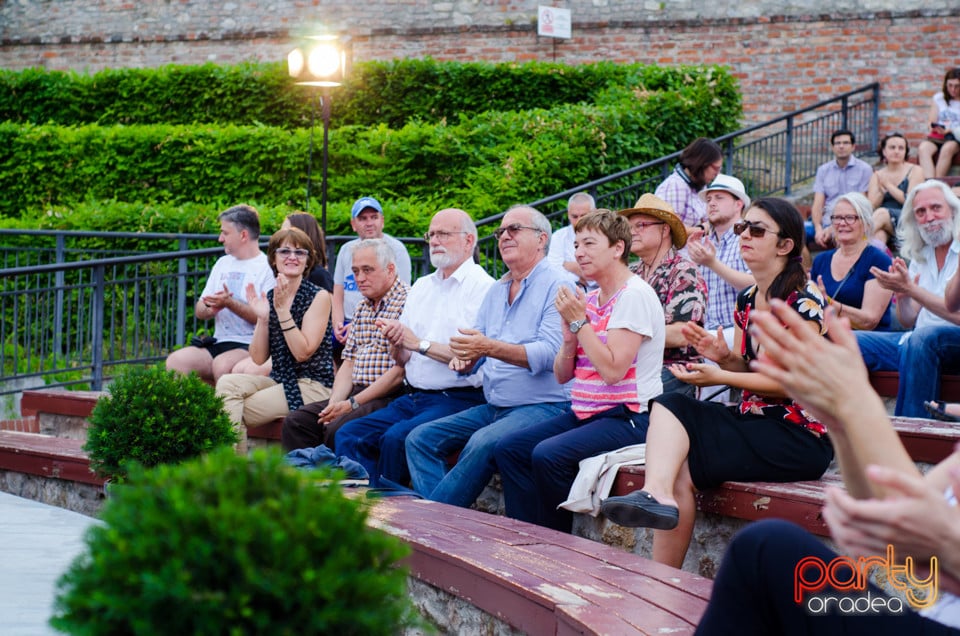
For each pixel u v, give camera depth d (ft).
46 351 27.07
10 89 50.72
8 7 59.06
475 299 17.79
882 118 47.78
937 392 16.56
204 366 22.50
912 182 31.94
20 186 43.96
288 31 55.62
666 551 12.44
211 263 31.12
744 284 18.56
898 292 16.87
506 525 13.03
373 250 18.97
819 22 48.57
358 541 6.35
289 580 5.98
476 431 16.22
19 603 12.60
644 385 14.60
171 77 49.78
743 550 6.88
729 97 42.80
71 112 50.49
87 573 6.15
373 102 48.06
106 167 43.42
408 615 6.49
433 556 11.46
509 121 40.70
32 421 26.30
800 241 12.93
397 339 17.44
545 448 14.14
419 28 53.93
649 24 51.03
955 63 46.80
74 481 19.36
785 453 12.44
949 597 6.62
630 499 11.66
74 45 58.23
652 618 8.67
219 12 56.59
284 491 6.44
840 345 6.12
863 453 5.95
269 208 38.65
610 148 39.01
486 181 37.68
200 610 5.86
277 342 19.74
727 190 20.34
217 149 42.39
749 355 12.90
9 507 19.40
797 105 48.91
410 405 17.99
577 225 14.90
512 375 16.21
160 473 6.46
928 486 5.33
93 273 27.07
